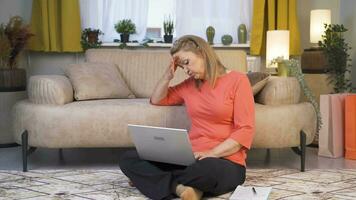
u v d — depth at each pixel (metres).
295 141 2.90
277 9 4.40
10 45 3.88
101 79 3.28
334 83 3.93
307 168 3.03
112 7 4.46
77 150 3.67
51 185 2.48
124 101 3.04
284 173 2.81
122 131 2.86
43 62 4.51
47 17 4.29
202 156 2.19
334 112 3.42
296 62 3.48
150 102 2.79
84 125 2.84
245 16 4.51
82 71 3.27
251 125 2.25
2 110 3.80
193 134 2.38
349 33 4.26
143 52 3.71
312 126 2.99
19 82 3.89
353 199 2.20
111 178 2.65
